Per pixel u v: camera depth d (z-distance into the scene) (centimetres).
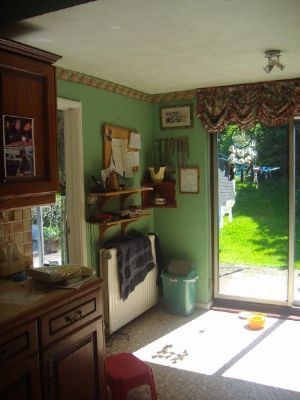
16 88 186
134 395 260
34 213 397
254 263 406
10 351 156
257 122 365
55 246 410
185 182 405
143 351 318
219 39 229
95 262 336
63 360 183
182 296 386
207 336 344
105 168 340
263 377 278
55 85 207
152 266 392
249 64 291
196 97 388
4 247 218
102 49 246
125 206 374
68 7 168
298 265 389
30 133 194
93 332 204
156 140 415
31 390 166
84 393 197
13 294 184
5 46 178
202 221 402
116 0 172
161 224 420
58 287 192
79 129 310
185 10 185
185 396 257
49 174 204
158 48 246
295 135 376
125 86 363
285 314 389
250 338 339
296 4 179
